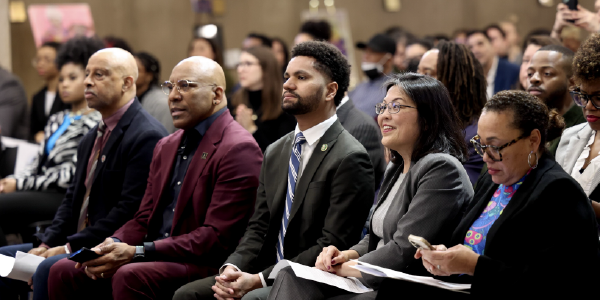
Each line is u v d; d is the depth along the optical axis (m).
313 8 10.68
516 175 2.70
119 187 4.54
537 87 3.95
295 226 3.56
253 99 5.89
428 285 2.70
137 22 10.42
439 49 4.36
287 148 3.76
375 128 4.62
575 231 2.48
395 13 10.79
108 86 4.59
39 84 10.04
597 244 2.50
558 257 2.48
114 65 4.61
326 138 3.61
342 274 3.08
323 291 3.13
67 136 5.32
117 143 4.57
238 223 3.89
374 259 2.98
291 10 10.69
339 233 3.41
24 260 4.20
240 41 10.62
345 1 10.73
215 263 3.89
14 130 7.85
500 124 2.65
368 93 6.44
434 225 2.94
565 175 2.59
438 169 2.99
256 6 10.65
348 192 3.45
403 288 2.72
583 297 2.45
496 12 10.69
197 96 4.04
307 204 3.53
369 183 3.51
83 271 3.94
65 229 4.68
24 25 9.98
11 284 4.61
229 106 6.01
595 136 3.30
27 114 8.06
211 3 10.38
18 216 5.12
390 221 3.14
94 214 4.57
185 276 3.78
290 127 5.66
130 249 3.76
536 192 2.59
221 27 10.13
